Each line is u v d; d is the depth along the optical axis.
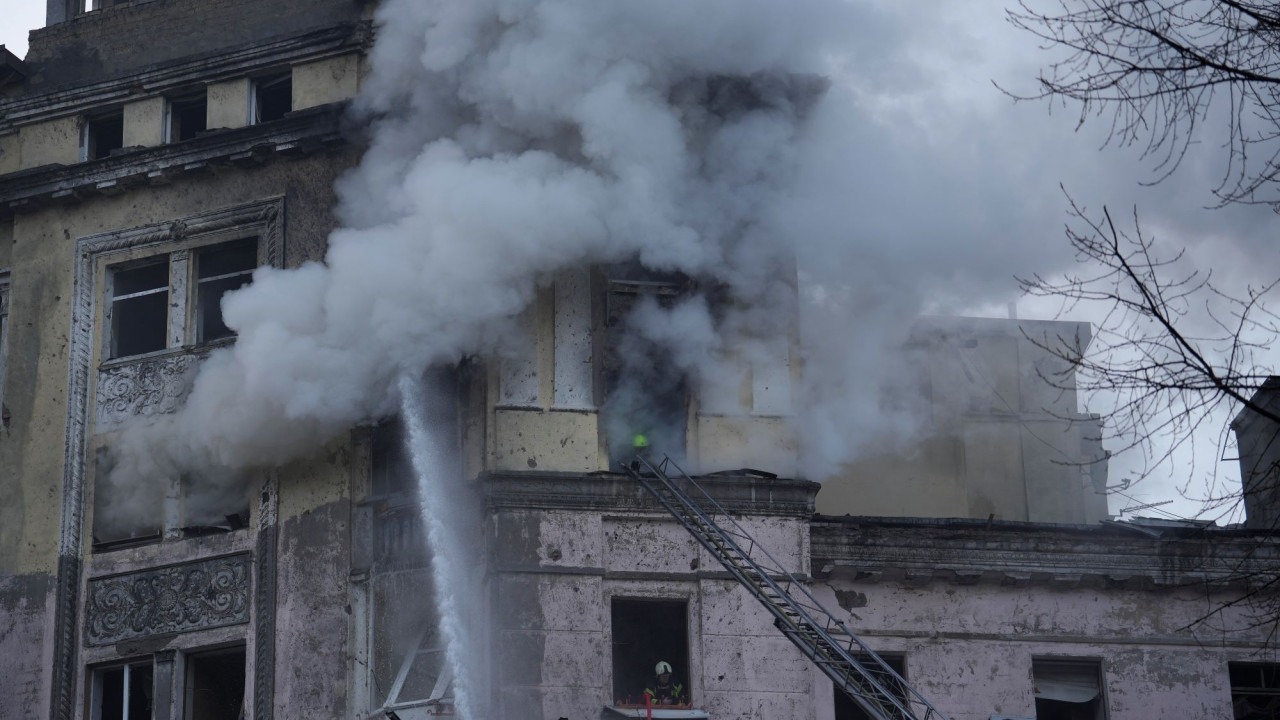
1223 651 26.67
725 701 24.73
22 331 30.02
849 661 22.55
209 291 29.31
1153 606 26.81
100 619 28.08
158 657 27.48
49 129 31.03
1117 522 28.38
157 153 29.53
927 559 26.17
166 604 27.73
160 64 30.38
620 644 25.17
